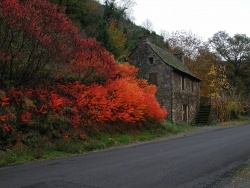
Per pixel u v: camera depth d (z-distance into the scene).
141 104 19.64
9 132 12.68
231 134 20.38
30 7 13.90
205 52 49.09
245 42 57.19
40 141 13.22
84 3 43.28
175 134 22.14
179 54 37.12
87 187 7.32
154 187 7.45
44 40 14.12
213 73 40.44
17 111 13.60
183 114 31.48
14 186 7.29
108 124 18.12
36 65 15.52
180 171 9.21
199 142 16.39
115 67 19.33
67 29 15.57
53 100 14.87
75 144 14.13
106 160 11.13
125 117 18.50
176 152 12.91
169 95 29.06
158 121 22.66
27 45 14.38
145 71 30.20
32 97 14.81
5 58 13.81
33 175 8.54
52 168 9.62
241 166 9.94
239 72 57.41
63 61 16.23
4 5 13.18
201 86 42.66
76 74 17.39
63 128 14.95
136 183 7.78
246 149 13.46
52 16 14.61
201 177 8.52
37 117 14.22
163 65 29.55
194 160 10.96
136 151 13.55
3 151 11.78
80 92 16.86
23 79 15.14
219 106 36.53
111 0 49.12
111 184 7.64
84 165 10.14
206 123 32.88
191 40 50.00
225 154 12.20
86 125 16.23
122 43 42.62
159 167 9.77
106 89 17.94
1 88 13.99
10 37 14.05
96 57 17.27
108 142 15.93
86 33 40.88
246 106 44.25
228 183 7.93
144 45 30.62
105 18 46.84
